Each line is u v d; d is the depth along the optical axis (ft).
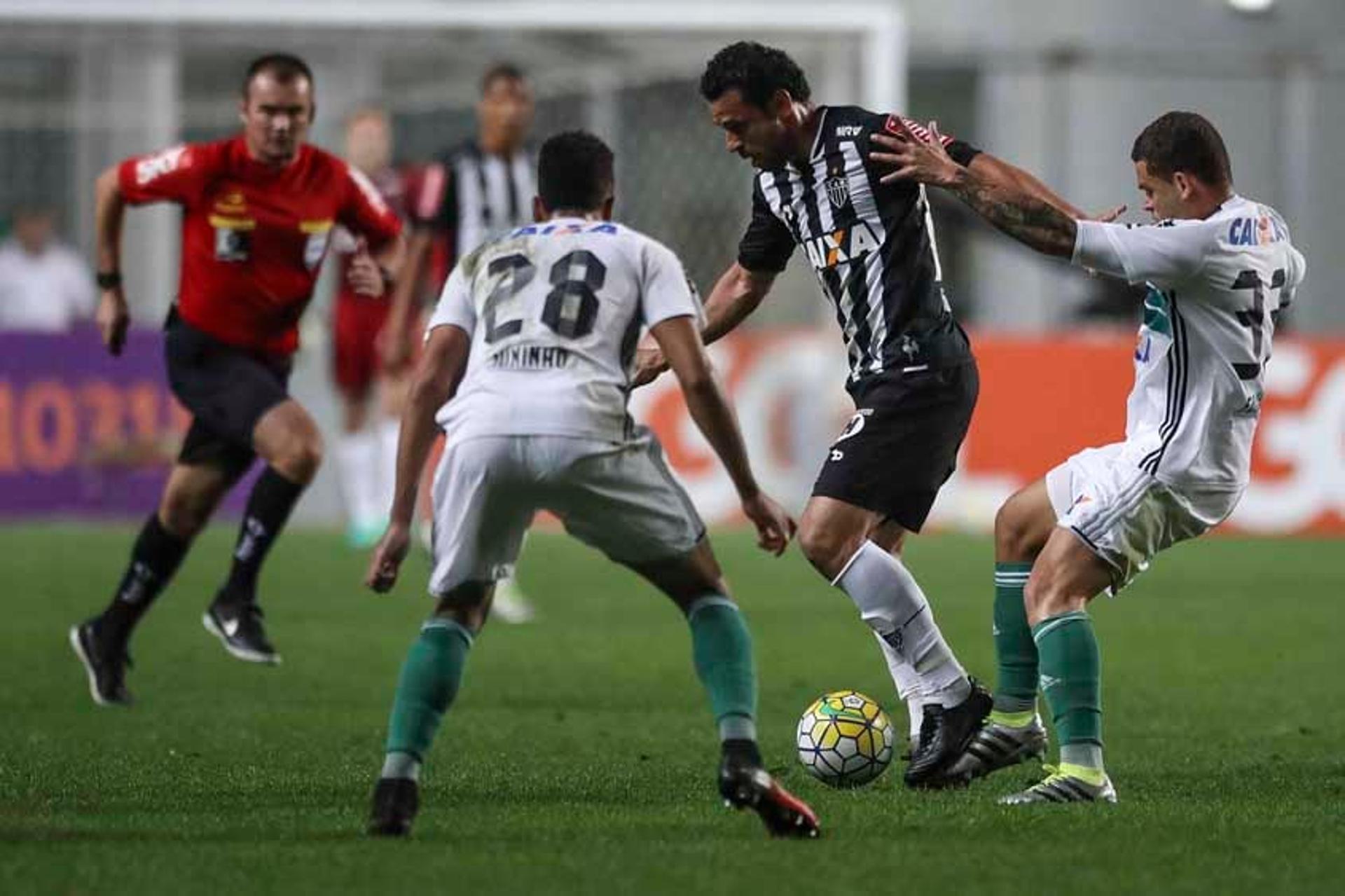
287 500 102.99
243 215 102.47
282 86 101.24
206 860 59.36
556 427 62.03
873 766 76.07
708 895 55.11
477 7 205.67
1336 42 261.44
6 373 195.21
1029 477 201.98
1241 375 69.72
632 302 63.82
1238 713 101.04
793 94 76.84
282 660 120.57
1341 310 254.27
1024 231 69.05
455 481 62.90
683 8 204.13
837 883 56.54
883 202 76.54
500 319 63.62
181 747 87.81
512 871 57.82
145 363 198.18
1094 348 201.77
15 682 110.63
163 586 103.60
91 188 216.54
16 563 168.35
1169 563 180.55
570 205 66.08
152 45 212.02
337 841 62.54
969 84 258.16
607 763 82.99
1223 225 68.54
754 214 80.89
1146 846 62.18
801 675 114.42
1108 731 94.89
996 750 75.87
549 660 120.67
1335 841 63.41
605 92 208.33
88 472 197.77
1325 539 202.08
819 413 196.85
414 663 63.26
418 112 213.25
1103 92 255.50
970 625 136.36
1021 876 57.77
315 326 205.36
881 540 78.18
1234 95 256.73
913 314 77.20
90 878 56.95
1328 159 252.42
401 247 108.78
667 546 63.77
